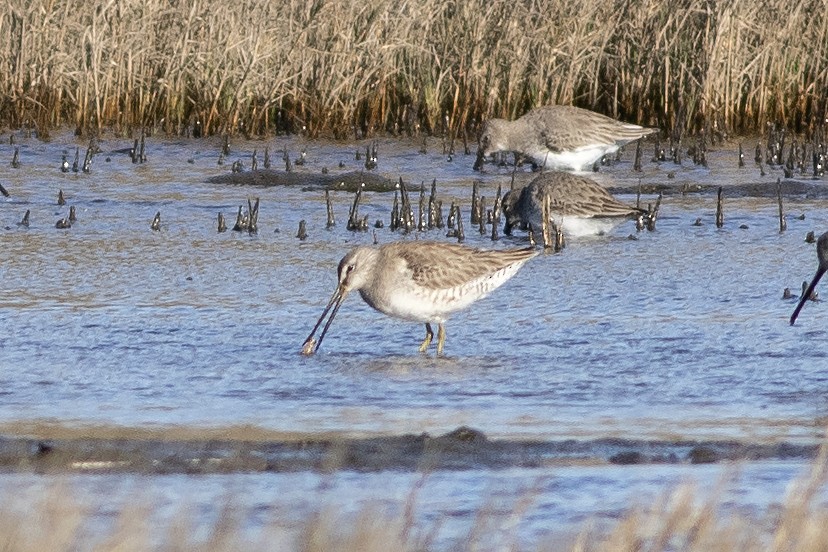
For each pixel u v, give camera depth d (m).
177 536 7.56
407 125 28.23
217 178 23.22
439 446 9.85
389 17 28.27
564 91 27.64
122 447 9.73
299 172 23.75
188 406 10.97
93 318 13.88
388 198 22.03
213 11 28.06
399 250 12.80
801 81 28.42
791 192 22.61
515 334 13.46
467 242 18.75
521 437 10.22
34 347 12.72
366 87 28.36
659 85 28.41
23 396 11.18
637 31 28.33
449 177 24.23
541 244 18.56
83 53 27.52
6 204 20.70
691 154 26.20
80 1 28.14
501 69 28.05
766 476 9.36
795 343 13.12
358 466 9.46
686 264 16.92
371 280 12.76
